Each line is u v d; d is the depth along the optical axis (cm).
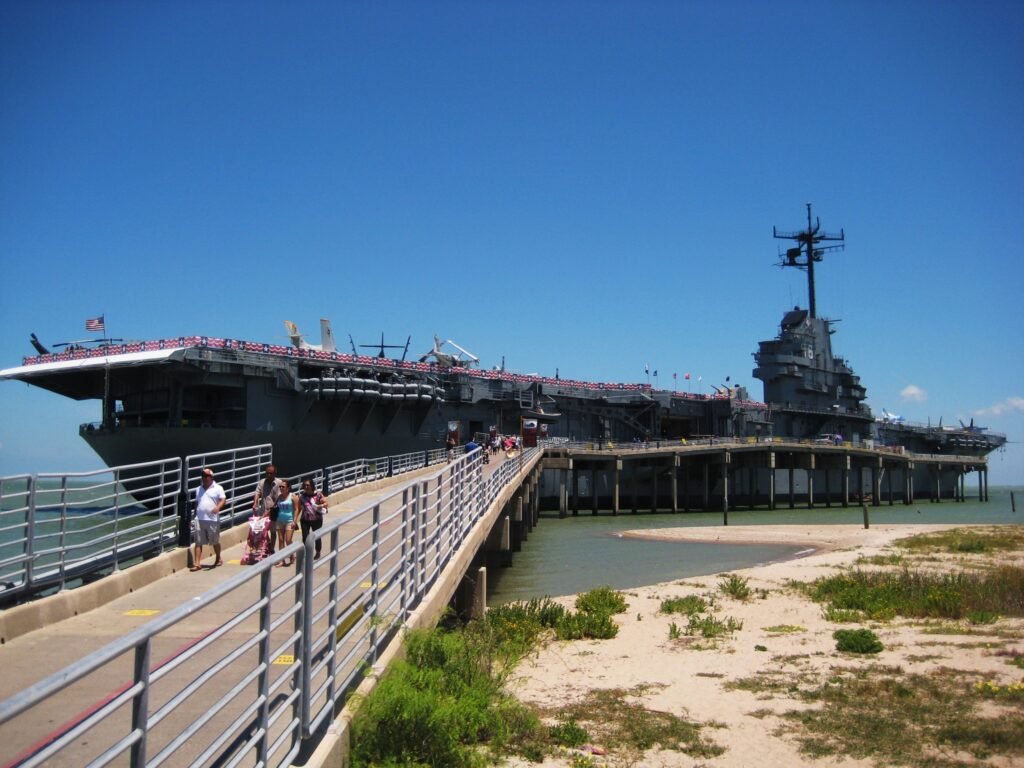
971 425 11350
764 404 8194
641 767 968
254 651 941
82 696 791
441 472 1435
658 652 1609
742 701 1253
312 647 685
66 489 1242
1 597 1094
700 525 5484
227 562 1534
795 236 9031
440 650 1022
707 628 1797
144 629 437
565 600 2331
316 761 640
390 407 4950
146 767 447
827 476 7862
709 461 6962
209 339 4125
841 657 1521
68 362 4078
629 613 2064
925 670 1400
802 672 1420
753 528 5031
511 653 1245
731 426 7775
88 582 1332
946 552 3381
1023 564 2939
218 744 521
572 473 6694
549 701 1259
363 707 757
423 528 1230
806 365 8500
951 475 10338
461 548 1612
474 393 5697
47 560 1977
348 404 4562
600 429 7194
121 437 4128
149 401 4375
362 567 1442
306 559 671
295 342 5012
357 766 714
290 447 4484
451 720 840
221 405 4356
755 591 2372
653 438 7325
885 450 8481
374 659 885
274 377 4294
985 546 3519
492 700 1027
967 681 1324
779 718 1158
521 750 977
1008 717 1130
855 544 3847
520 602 2312
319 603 1141
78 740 672
